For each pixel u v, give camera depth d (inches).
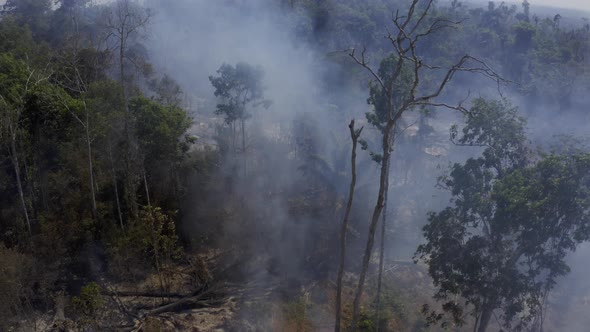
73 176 956.0
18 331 714.8
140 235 828.6
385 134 526.6
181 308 815.1
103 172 986.7
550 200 601.9
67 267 846.5
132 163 970.7
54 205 926.4
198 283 868.0
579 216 607.5
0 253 727.7
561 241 639.8
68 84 1165.1
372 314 815.7
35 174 952.3
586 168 604.7
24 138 902.4
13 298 714.2
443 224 698.8
